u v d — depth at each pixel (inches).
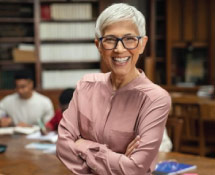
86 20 251.0
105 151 61.5
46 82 247.4
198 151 162.9
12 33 243.3
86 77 68.9
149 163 59.9
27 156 107.0
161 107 60.2
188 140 166.9
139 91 61.2
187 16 266.7
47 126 147.3
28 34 247.8
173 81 268.5
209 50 267.3
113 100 62.5
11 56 243.9
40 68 246.4
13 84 244.2
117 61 57.9
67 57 251.1
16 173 90.3
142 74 63.4
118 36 57.0
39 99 178.7
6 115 177.9
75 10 249.8
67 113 68.7
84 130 65.7
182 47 268.1
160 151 104.8
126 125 61.2
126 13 57.0
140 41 58.3
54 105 243.4
